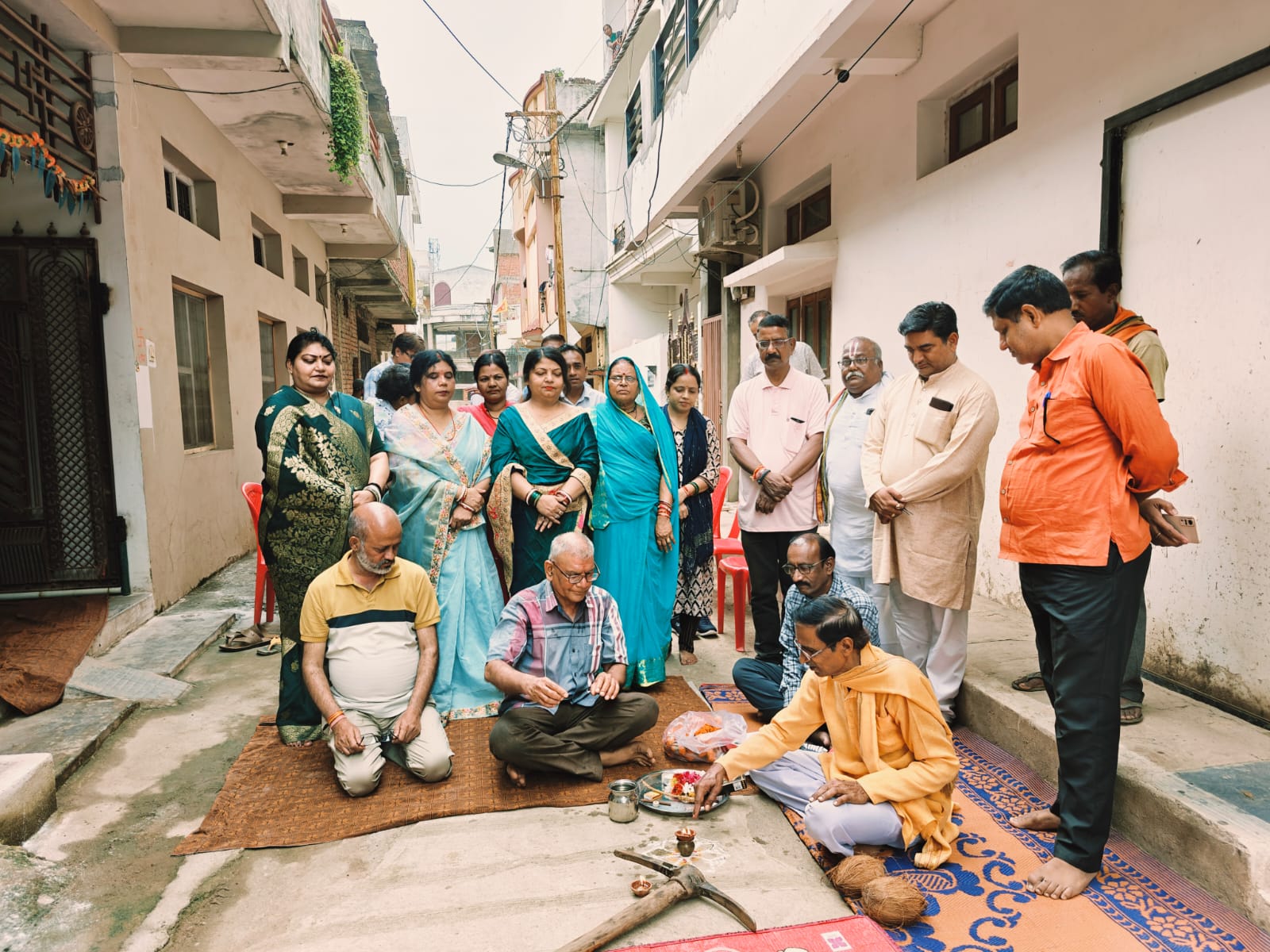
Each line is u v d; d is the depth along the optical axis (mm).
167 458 5371
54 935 2217
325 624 3092
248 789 3025
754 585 4047
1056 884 2320
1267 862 2131
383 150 11391
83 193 4602
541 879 2449
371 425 3863
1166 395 3123
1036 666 3518
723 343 9641
